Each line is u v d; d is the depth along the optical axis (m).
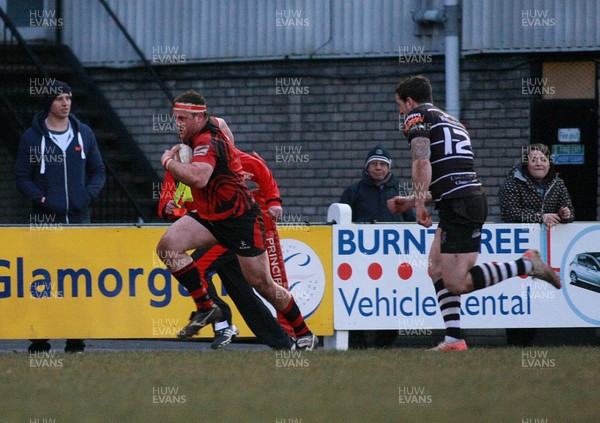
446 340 26.88
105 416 16.41
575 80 44.75
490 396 18.36
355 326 30.70
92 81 48.09
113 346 35.03
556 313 31.05
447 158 25.88
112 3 48.09
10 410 16.91
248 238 25.39
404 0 45.50
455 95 43.84
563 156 44.97
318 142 46.56
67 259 30.00
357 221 34.16
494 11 44.59
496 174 45.12
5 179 49.16
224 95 47.34
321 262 30.70
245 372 21.36
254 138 47.03
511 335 31.62
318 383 19.81
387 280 30.78
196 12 47.38
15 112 44.78
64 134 32.28
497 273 26.09
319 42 46.31
